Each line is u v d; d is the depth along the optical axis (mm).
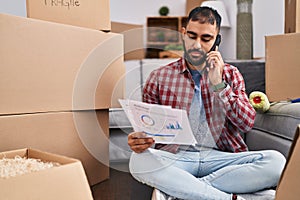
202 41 1086
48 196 598
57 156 750
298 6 1418
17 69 899
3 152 817
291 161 701
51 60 984
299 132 700
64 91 1027
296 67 1311
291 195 678
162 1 3645
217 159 1083
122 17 3568
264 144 1325
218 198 944
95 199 1089
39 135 976
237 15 2125
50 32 977
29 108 937
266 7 2258
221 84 1028
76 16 1121
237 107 1080
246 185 1003
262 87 1640
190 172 1084
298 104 1161
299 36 1296
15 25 887
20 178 576
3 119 884
